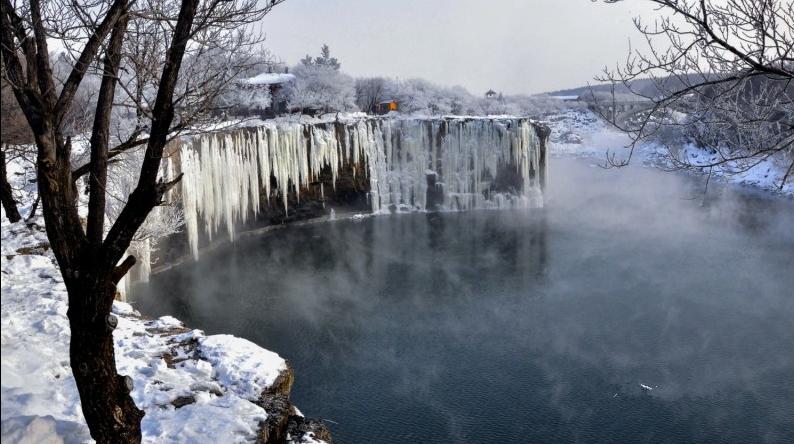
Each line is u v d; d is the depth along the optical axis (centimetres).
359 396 2311
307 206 5012
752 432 2097
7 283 1164
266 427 772
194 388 838
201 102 731
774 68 612
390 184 5484
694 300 3303
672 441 2048
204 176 3650
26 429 550
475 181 5609
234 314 3019
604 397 2328
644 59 704
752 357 2636
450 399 2308
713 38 615
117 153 760
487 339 2856
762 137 728
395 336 2872
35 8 565
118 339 976
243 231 4550
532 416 2200
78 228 552
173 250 3578
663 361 2614
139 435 593
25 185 2216
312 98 5781
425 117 5625
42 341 880
